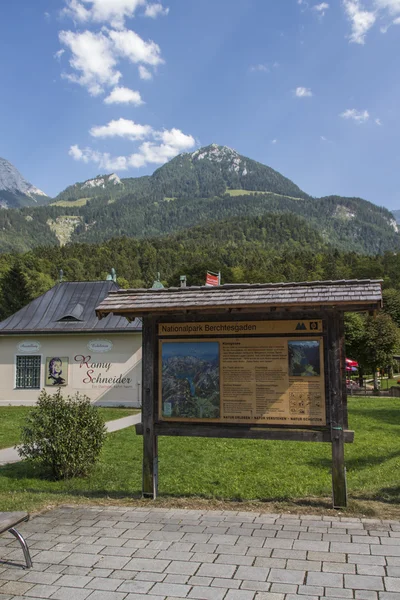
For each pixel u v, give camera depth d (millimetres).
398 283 110938
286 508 6898
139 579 4762
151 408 7531
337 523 6188
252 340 7180
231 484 9086
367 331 44219
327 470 10281
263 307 6805
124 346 25531
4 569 5074
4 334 26297
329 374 6840
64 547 5633
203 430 7273
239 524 6258
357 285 6754
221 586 4559
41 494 8242
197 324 7430
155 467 7629
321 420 6820
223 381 7254
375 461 11297
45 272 123688
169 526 6258
